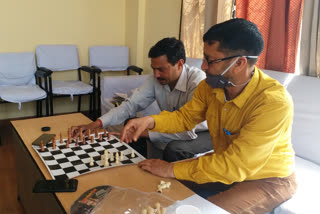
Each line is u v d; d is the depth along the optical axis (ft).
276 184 4.00
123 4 13.07
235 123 3.98
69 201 3.18
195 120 4.81
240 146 3.43
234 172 3.43
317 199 4.30
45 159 4.24
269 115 3.45
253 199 3.88
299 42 6.91
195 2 9.59
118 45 13.46
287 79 6.35
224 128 4.15
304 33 6.47
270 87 3.70
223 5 8.37
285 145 3.92
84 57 12.69
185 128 4.81
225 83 3.70
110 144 4.84
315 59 6.39
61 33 11.91
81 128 5.06
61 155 4.38
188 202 3.26
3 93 9.23
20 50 11.23
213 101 4.33
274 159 3.91
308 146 5.69
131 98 6.23
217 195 3.96
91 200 3.03
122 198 3.07
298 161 5.60
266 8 7.19
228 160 3.43
